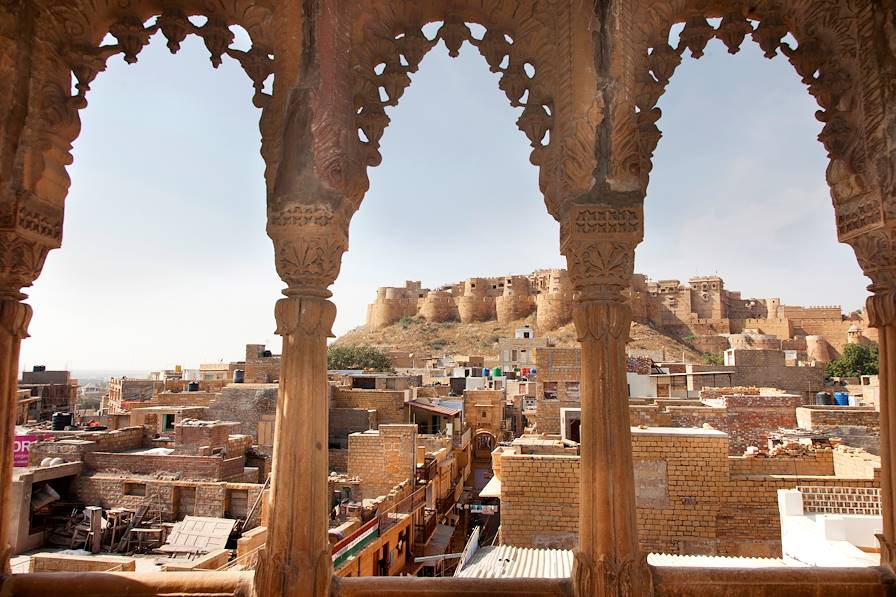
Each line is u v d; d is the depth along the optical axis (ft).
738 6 16.58
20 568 55.67
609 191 14.46
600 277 14.33
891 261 14.38
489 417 143.84
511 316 368.89
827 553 28.91
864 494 38.91
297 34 14.84
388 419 117.08
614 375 14.02
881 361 14.57
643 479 45.73
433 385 180.96
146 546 61.82
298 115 14.53
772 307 334.44
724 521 44.60
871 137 14.57
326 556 13.85
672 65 16.74
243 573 14.39
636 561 13.42
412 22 16.75
